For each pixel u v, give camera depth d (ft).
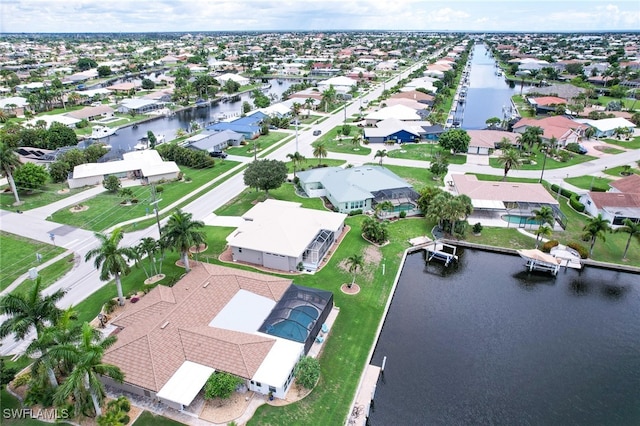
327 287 205.46
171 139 488.44
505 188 296.51
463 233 257.14
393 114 527.81
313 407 140.26
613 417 143.74
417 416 142.61
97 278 212.84
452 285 217.56
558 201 307.58
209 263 219.00
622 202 277.23
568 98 635.25
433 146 447.01
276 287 186.39
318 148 371.76
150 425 131.75
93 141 475.72
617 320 192.44
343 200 286.25
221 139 439.22
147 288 201.46
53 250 239.50
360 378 153.48
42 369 127.34
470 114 618.85
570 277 225.97
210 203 305.53
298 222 238.68
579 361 167.73
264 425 132.77
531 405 147.74
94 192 327.26
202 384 137.80
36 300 139.33
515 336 181.06
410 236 259.19
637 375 161.38
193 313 167.84
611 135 476.95
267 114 547.08
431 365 164.14
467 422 140.77
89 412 132.87
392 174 326.65
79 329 131.23
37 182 324.80
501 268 233.55
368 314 187.93
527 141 404.77
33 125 503.20
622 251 243.81
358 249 241.96
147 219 280.10
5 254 235.20
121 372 136.15
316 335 170.81
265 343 152.97
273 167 297.12
